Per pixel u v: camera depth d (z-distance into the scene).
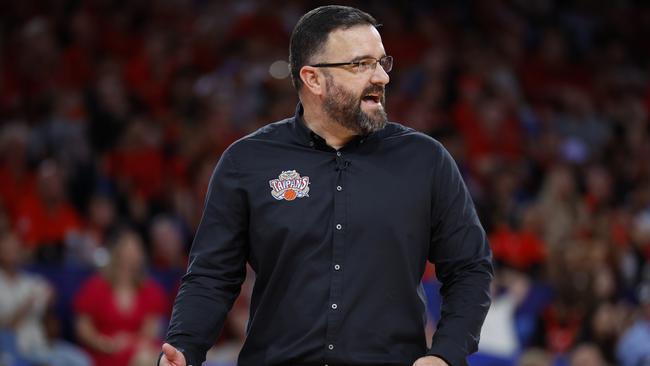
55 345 23.06
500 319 25.19
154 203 28.31
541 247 29.44
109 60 34.44
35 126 30.56
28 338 22.58
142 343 23.30
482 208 29.95
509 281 26.39
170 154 30.94
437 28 42.81
